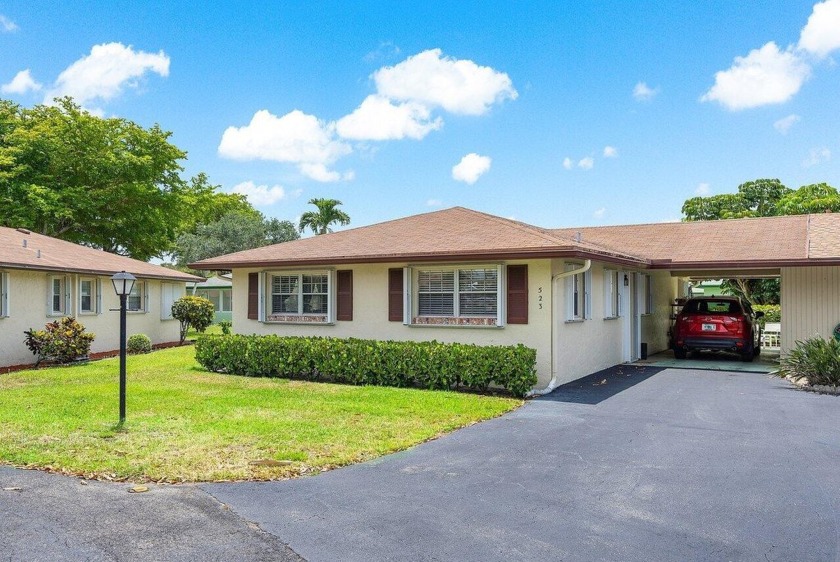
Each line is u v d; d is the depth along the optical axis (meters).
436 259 11.16
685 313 14.90
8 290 14.26
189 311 21.00
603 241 16.73
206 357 13.30
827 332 13.01
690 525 4.43
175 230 33.22
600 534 4.27
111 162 26.97
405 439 6.89
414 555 3.92
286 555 3.90
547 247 10.02
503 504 4.87
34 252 15.90
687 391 10.38
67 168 27.19
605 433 7.36
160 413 8.29
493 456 6.31
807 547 4.05
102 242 29.52
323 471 5.74
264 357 12.42
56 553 3.87
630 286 14.97
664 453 6.43
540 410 8.79
